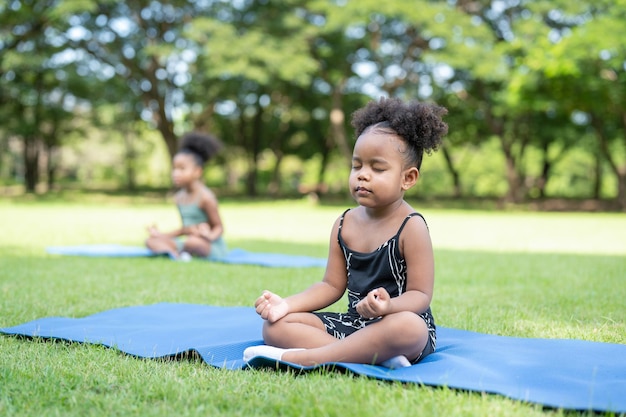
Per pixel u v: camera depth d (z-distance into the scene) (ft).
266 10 77.82
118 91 83.46
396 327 8.73
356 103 89.15
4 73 77.20
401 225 9.75
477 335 11.37
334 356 8.95
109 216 50.85
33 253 24.25
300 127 101.04
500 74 68.85
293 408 7.09
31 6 70.79
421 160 10.05
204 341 10.50
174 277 18.89
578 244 34.60
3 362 9.07
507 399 7.45
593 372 8.64
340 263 10.36
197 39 69.67
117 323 12.09
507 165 84.07
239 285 17.62
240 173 149.89
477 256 26.86
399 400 7.36
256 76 67.21
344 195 106.01
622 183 80.12
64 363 9.05
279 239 34.35
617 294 16.85
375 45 76.69
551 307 14.89
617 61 63.82
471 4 79.00
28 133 89.15
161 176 148.25
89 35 73.26
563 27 74.69
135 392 7.78
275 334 9.61
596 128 77.05
